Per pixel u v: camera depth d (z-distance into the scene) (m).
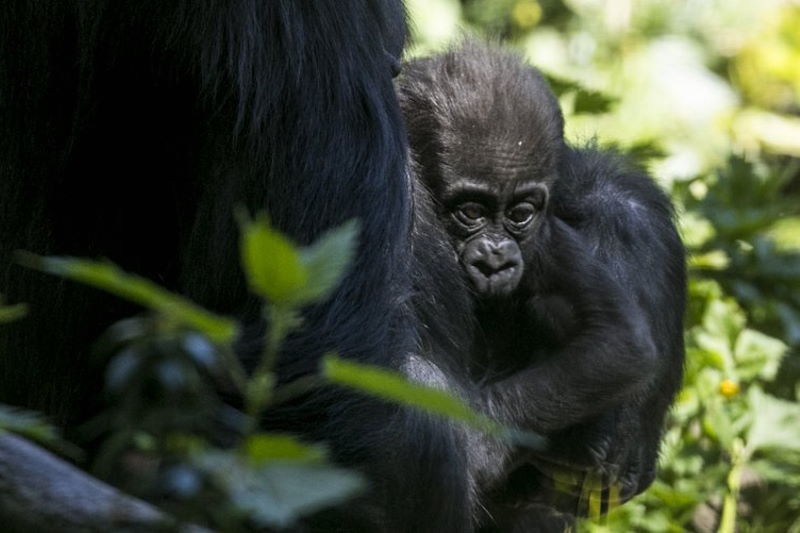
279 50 6.52
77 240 6.89
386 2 7.04
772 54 23.27
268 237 3.93
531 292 8.41
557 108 8.76
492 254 8.12
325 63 6.57
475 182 8.20
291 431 6.25
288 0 6.55
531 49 21.00
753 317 12.30
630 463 8.81
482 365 8.27
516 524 8.52
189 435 4.06
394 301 6.68
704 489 10.20
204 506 4.02
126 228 6.88
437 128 8.31
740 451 10.25
